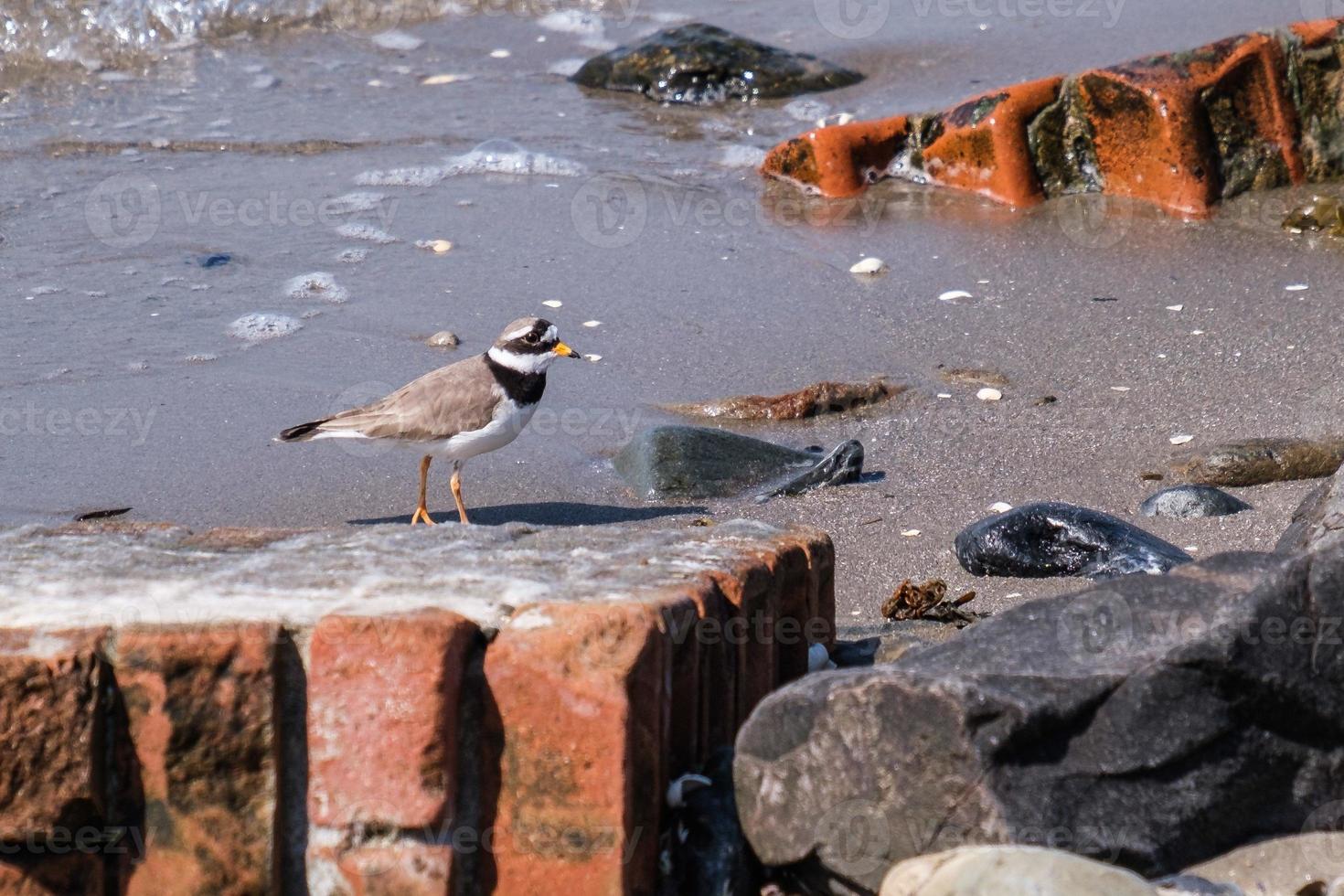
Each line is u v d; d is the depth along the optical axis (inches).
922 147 707.4
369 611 219.5
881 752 214.5
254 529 271.4
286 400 501.4
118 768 217.3
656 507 440.8
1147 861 213.5
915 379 519.5
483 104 810.8
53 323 553.3
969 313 569.3
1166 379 506.6
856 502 434.0
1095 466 448.5
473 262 616.1
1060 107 679.1
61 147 742.5
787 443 479.2
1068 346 538.0
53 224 646.5
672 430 465.4
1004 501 429.7
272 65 870.4
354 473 464.1
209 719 215.8
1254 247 618.2
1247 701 220.2
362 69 866.8
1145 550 366.3
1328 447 433.4
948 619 346.9
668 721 227.0
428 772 213.3
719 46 822.5
